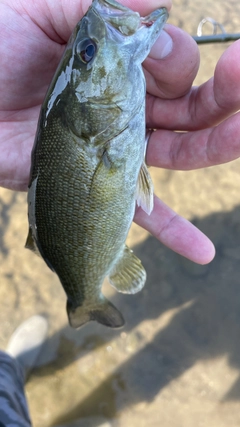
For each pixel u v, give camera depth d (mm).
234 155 154
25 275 295
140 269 167
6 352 282
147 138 175
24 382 273
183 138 166
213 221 295
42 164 130
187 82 154
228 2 369
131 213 142
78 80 123
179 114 171
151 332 277
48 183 131
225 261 286
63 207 132
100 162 128
